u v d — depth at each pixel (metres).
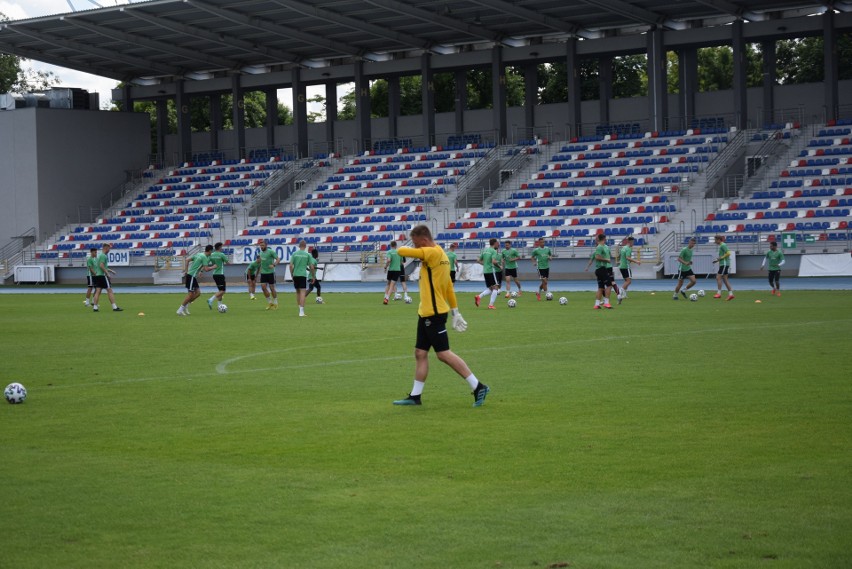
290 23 54.88
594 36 57.47
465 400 12.05
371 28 54.62
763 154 51.06
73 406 11.99
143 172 70.81
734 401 11.45
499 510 7.14
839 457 8.57
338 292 43.34
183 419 10.99
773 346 17.08
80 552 6.37
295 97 65.19
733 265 45.81
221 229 61.12
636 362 15.27
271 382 13.91
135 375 14.91
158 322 26.42
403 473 8.29
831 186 47.75
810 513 6.92
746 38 52.31
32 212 67.00
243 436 9.98
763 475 7.98
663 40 53.31
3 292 51.03
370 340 19.94
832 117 50.81
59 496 7.71
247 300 38.31
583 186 54.19
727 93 55.62
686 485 7.72
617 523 6.78
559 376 13.89
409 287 47.47
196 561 6.16
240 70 66.69
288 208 62.38
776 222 46.28
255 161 67.81
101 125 69.44
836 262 43.34
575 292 38.25
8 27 56.69
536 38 58.75
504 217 53.91
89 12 53.78
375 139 65.69
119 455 9.16
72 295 46.03
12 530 6.84
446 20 53.09
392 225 56.25
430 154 61.09
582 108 60.00
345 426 10.44
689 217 49.25
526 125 60.56
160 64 66.94
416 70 61.72
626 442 9.34
